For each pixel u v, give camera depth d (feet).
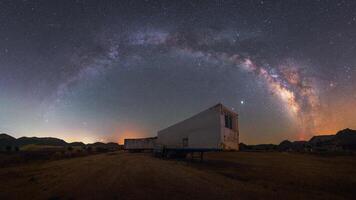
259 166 69.67
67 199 30.27
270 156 123.65
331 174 53.11
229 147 63.93
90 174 52.85
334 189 36.78
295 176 49.24
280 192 33.71
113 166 70.13
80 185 39.11
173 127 89.35
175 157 96.53
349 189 36.94
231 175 50.19
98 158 115.34
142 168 62.85
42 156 123.85
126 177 46.96
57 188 37.14
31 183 43.21
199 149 70.64
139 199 29.53
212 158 105.09
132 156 127.44
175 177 46.57
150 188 35.81
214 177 46.93
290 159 103.04
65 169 65.57
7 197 32.48
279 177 47.78
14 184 42.88
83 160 102.32
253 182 41.65
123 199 29.60
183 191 33.78
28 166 81.30
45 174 55.72
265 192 33.47
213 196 30.91
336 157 124.77
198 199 29.40
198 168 63.16
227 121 65.21
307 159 103.60
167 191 33.73
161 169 60.34
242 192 33.27
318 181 43.42
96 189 35.55
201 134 68.39
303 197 31.07
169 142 92.99
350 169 64.08
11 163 93.09
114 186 37.60
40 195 32.78
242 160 94.07
